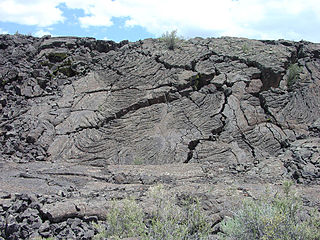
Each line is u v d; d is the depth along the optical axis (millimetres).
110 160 8648
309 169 6957
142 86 11391
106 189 6168
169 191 5625
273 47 13328
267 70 11508
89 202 4973
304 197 5371
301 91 11453
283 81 11734
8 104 10984
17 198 5020
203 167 7797
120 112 10359
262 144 9344
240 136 9633
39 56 13352
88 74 12539
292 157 7848
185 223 3824
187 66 11938
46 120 10008
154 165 8055
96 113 10297
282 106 10664
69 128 9750
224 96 10938
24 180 6504
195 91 11203
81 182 6738
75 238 4105
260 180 6570
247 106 10617
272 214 3602
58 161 8594
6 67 12227
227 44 13578
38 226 4328
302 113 10594
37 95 11438
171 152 8930
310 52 13586
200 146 9227
